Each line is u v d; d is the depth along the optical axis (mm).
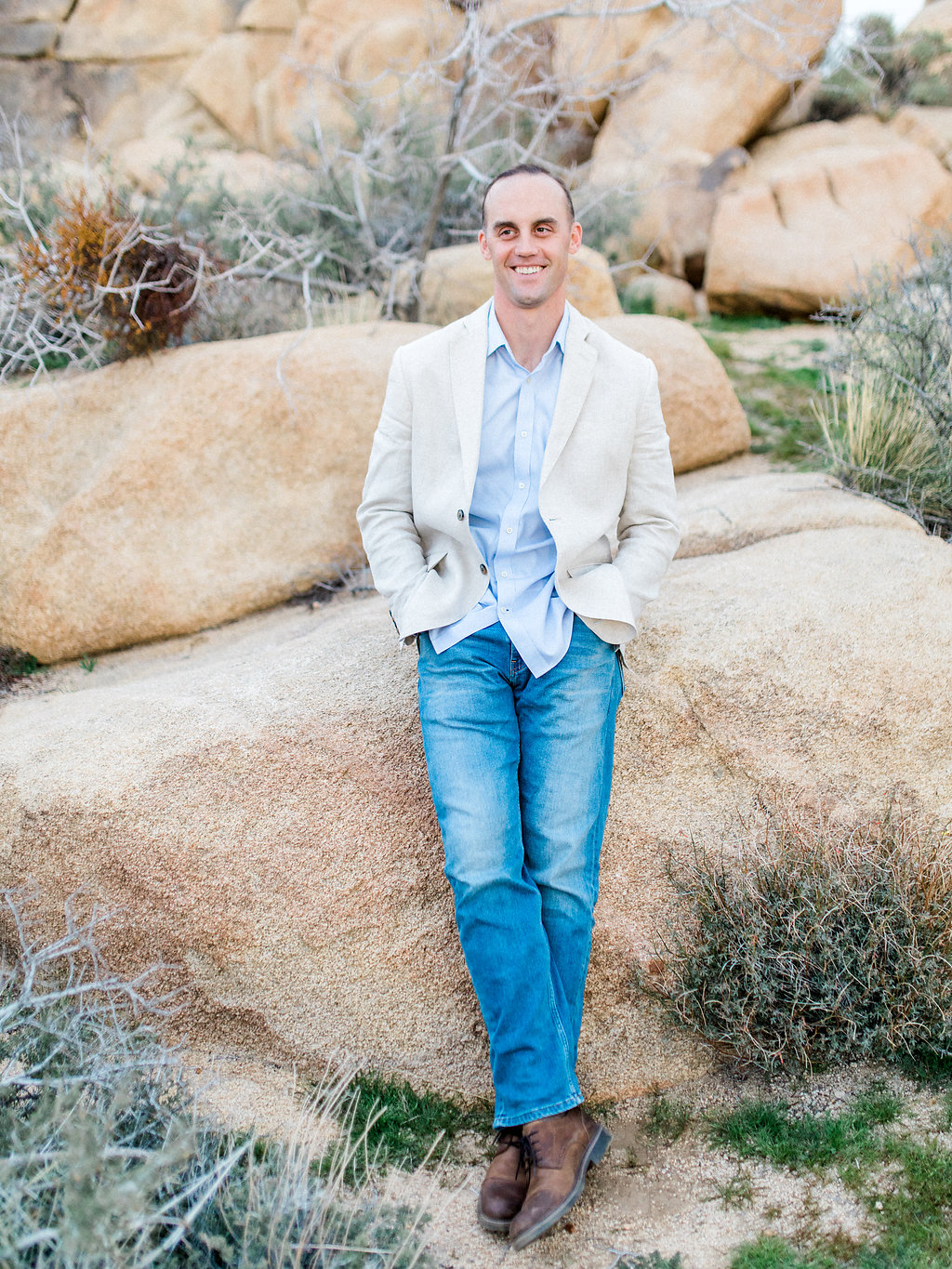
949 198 8953
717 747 2916
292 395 4402
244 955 2641
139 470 4242
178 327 4723
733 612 3234
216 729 2916
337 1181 2127
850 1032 2400
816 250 8547
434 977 2611
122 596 4211
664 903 2678
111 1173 1669
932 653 3047
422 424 2594
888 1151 2209
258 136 12445
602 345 2588
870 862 2576
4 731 3316
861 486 4418
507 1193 2102
